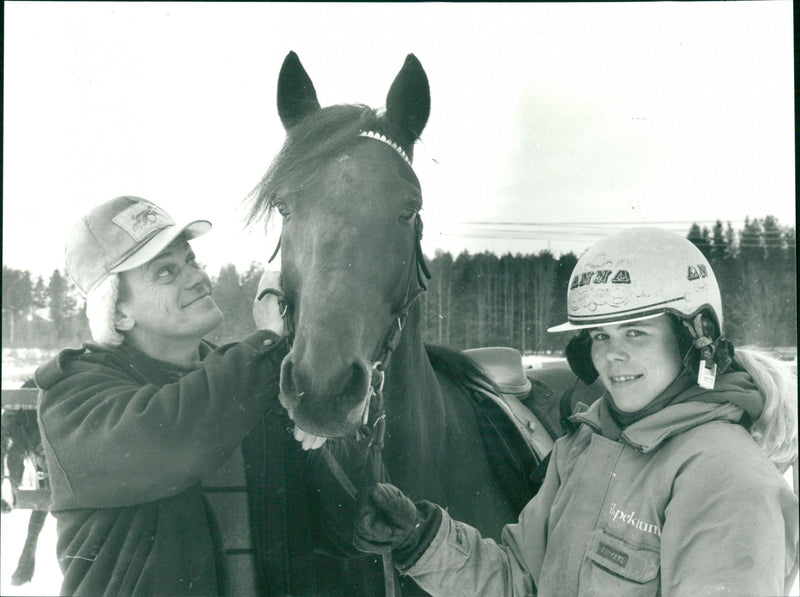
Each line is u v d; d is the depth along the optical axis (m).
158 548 1.50
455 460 1.71
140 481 1.46
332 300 1.28
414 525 1.35
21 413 2.08
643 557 1.18
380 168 1.41
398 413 1.55
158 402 1.45
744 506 1.10
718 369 1.24
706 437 1.19
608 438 1.31
